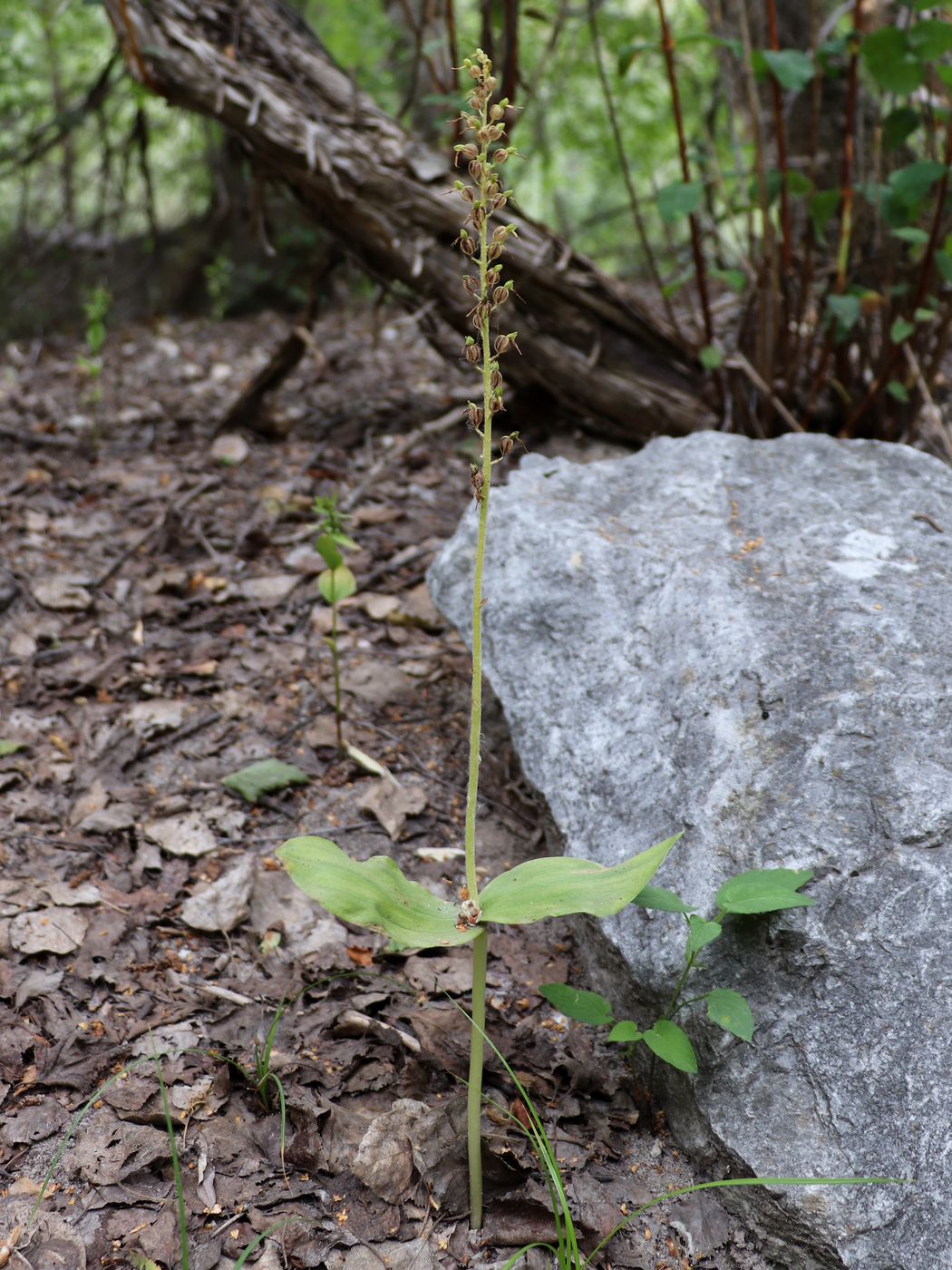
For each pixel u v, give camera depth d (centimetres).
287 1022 211
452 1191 181
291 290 666
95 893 237
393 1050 204
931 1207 161
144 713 291
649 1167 189
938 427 411
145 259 680
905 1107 167
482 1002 168
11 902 231
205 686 303
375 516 388
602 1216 179
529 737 234
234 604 341
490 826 264
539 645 242
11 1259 168
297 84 376
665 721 214
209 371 548
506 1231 177
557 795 222
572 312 393
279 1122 192
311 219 404
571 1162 187
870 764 196
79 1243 171
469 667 317
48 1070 197
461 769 282
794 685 207
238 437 444
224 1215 177
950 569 234
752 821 193
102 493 406
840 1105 170
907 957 177
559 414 432
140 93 479
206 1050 204
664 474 279
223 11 372
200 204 693
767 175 353
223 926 231
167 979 220
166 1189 180
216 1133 189
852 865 185
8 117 637
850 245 394
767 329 359
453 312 399
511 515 262
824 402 395
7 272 645
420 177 380
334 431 456
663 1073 193
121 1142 186
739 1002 173
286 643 323
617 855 205
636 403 398
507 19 373
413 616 332
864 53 313
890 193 336
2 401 499
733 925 186
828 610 222
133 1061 200
